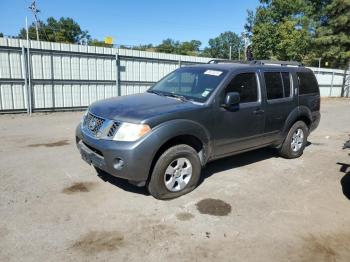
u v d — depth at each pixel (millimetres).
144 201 4355
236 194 4754
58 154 6445
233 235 3621
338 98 26531
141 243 3393
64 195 4461
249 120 5312
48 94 13117
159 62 16406
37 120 10875
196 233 3625
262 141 5762
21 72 12266
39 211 3980
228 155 5273
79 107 14102
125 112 4254
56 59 13055
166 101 4738
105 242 3385
